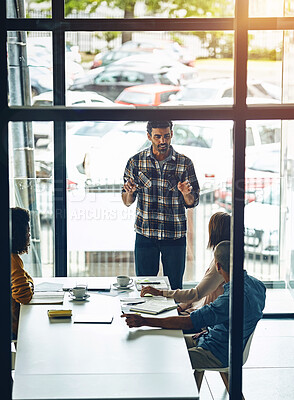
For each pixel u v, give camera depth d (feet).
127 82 16.39
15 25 16.01
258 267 18.15
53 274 17.74
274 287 18.06
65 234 17.43
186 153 17.25
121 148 17.17
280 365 13.62
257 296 10.61
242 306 7.66
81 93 16.40
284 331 15.94
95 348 9.25
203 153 17.29
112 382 8.13
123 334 9.86
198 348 10.73
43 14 16.01
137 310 10.80
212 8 16.16
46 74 16.30
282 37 16.30
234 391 7.79
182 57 16.33
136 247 15.85
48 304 11.40
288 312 16.99
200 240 17.95
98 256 17.69
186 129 17.17
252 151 17.34
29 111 7.20
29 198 17.28
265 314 17.16
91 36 16.19
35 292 12.07
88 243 17.60
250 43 16.31
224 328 10.68
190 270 18.11
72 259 17.66
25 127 16.97
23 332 9.91
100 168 17.22
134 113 7.33
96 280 13.07
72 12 16.06
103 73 16.38
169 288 12.43
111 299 11.75
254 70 16.42
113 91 16.44
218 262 10.91
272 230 17.97
